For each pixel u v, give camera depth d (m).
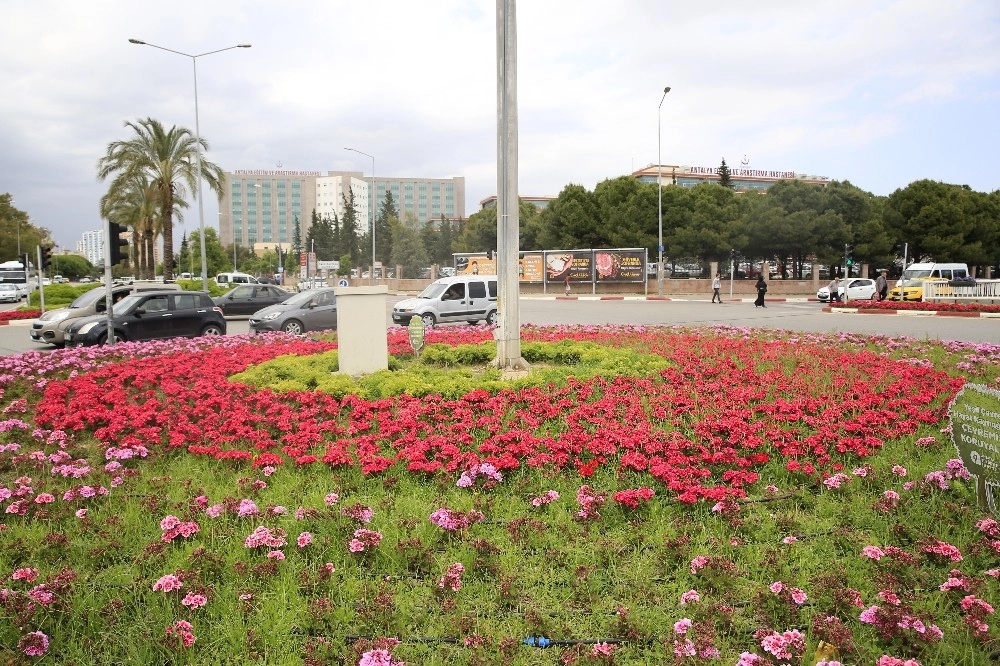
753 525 4.64
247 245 146.75
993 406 4.60
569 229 52.47
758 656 3.18
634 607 3.73
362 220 152.00
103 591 3.88
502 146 9.96
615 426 6.75
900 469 5.40
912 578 3.98
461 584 3.89
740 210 50.06
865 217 49.81
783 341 13.81
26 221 72.50
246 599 3.70
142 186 37.47
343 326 10.14
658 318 24.41
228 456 6.11
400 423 7.05
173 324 17.67
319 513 4.82
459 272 47.09
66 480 5.85
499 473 5.54
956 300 30.70
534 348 11.73
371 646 3.30
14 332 22.97
